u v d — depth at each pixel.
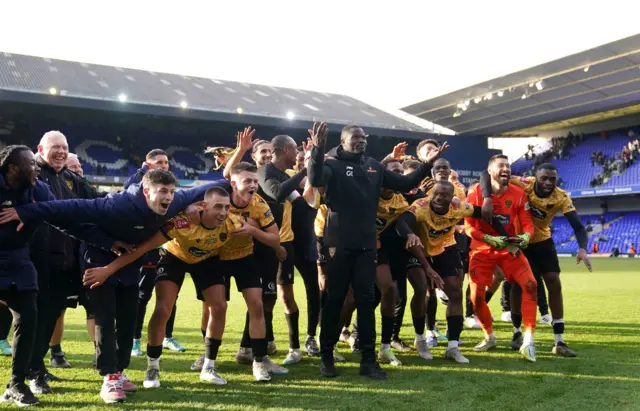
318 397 3.77
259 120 29.16
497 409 3.46
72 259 4.25
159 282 4.23
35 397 3.61
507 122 36.19
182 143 32.91
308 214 5.52
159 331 4.12
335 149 4.70
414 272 5.22
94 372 4.53
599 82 28.97
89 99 25.00
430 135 34.97
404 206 5.09
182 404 3.60
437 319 7.91
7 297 3.59
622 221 35.62
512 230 5.39
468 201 5.73
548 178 5.36
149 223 3.76
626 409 3.43
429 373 4.49
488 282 5.50
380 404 3.59
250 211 4.45
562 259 29.58
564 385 4.05
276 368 4.55
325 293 5.55
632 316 7.82
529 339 4.98
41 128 29.48
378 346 5.74
